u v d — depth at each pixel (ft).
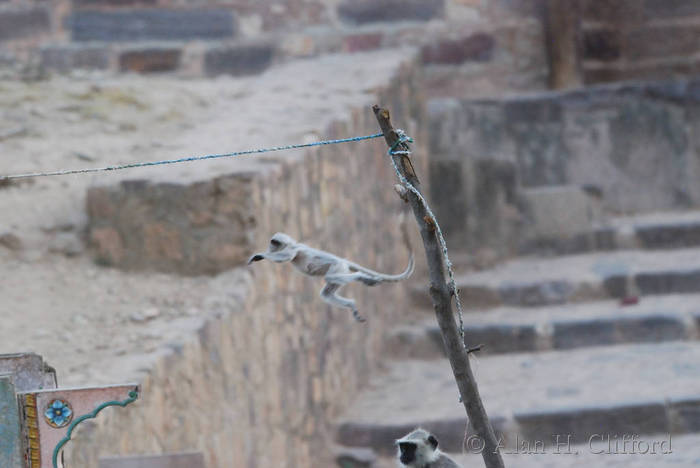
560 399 53.26
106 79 75.51
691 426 50.75
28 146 56.39
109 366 35.42
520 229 78.84
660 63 92.58
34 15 89.92
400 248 72.49
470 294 69.36
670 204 86.79
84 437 29.99
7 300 42.19
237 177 45.34
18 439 20.10
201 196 45.50
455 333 20.25
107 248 46.96
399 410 56.03
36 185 51.42
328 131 57.00
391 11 92.22
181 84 73.36
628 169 86.94
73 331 39.52
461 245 75.97
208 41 91.35
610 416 51.01
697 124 86.48
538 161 87.25
